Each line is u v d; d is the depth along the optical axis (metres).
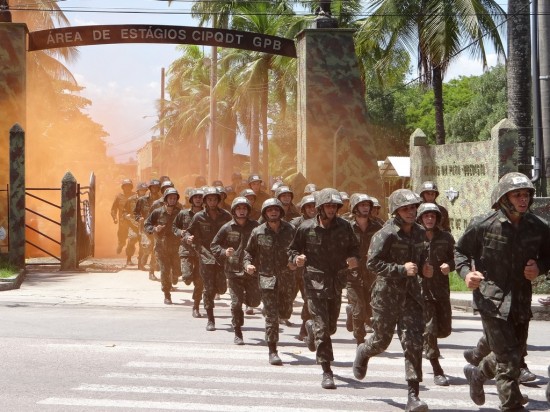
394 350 18.39
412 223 12.95
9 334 19.64
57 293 27.98
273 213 16.58
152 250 31.97
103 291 28.69
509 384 11.24
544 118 31.38
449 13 52.72
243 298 18.84
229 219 21.17
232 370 15.78
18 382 14.38
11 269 32.31
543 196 31.25
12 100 35.62
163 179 33.53
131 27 35.16
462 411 12.70
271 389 14.11
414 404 12.16
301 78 35.03
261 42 35.28
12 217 33.41
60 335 19.64
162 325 21.69
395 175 75.94
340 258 14.67
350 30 34.72
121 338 19.38
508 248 11.33
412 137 41.47
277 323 16.58
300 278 18.77
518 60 37.16
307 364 16.50
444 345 19.19
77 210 35.62
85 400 13.09
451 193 37.88
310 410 12.59
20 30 35.66
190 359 16.89
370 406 12.91
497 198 11.28
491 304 11.34
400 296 12.83
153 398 13.31
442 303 15.27
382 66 59.31
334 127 34.44
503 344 11.30
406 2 55.78
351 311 17.94
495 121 87.25
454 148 37.59
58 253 48.06
